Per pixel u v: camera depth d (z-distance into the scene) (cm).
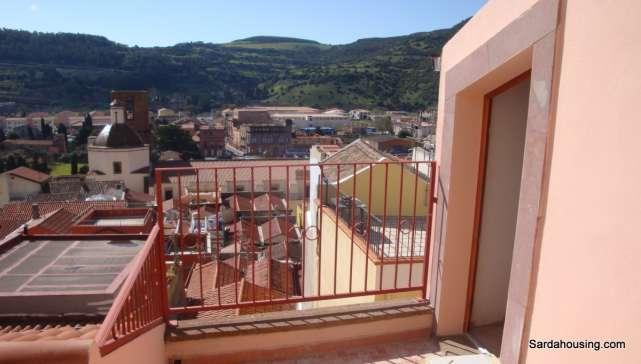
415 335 339
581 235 187
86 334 262
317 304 721
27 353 160
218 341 300
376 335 329
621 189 164
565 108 199
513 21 235
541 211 217
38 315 345
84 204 2081
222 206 2220
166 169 294
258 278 923
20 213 1908
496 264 341
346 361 311
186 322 308
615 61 168
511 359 242
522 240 231
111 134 3647
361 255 558
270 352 309
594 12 180
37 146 6431
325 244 713
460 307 336
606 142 173
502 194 330
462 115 307
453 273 328
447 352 320
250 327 304
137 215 1543
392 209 805
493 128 317
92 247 463
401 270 534
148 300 268
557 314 204
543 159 213
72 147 6694
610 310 169
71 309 349
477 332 340
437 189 336
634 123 159
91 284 375
